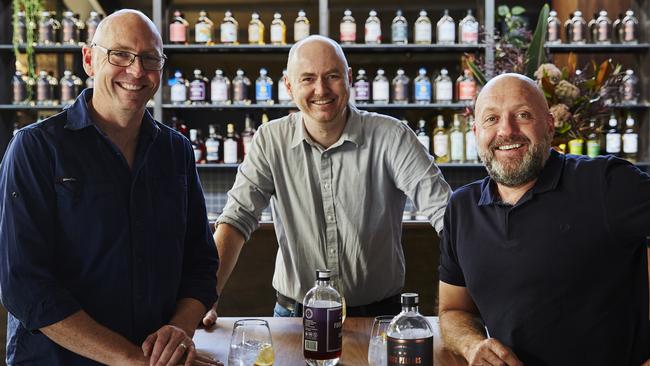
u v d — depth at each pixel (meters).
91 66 1.80
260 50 4.98
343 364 1.72
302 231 2.47
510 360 1.64
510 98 1.82
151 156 1.82
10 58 5.05
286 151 2.43
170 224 1.81
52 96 4.97
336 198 2.43
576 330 1.75
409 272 3.85
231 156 4.93
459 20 5.16
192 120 5.16
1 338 3.59
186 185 1.89
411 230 3.85
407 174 2.41
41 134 1.69
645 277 1.79
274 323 2.10
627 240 1.74
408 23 5.18
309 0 5.19
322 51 2.29
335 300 1.70
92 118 1.76
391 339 1.54
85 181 1.70
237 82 4.95
